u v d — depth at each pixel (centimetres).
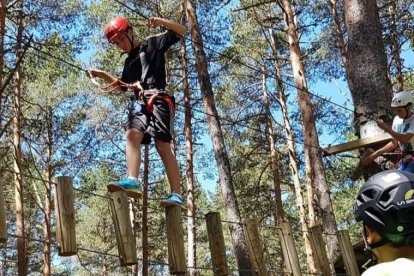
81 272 2262
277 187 1811
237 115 1811
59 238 346
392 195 183
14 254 1947
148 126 411
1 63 1108
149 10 1647
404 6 1596
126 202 383
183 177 1972
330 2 1647
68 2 1461
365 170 614
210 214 438
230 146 1925
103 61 1628
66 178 355
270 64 1828
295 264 500
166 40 428
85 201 2216
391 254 184
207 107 1243
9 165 1572
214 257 429
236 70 1798
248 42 1767
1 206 313
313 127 1263
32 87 1628
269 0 1472
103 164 1797
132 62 431
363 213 189
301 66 1348
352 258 558
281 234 510
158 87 421
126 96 1683
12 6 1259
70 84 1631
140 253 1989
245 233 475
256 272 460
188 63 1686
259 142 1881
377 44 669
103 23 1639
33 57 1373
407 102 523
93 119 1708
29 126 1544
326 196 1180
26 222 2002
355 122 658
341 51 1582
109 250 2200
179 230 402
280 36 1781
